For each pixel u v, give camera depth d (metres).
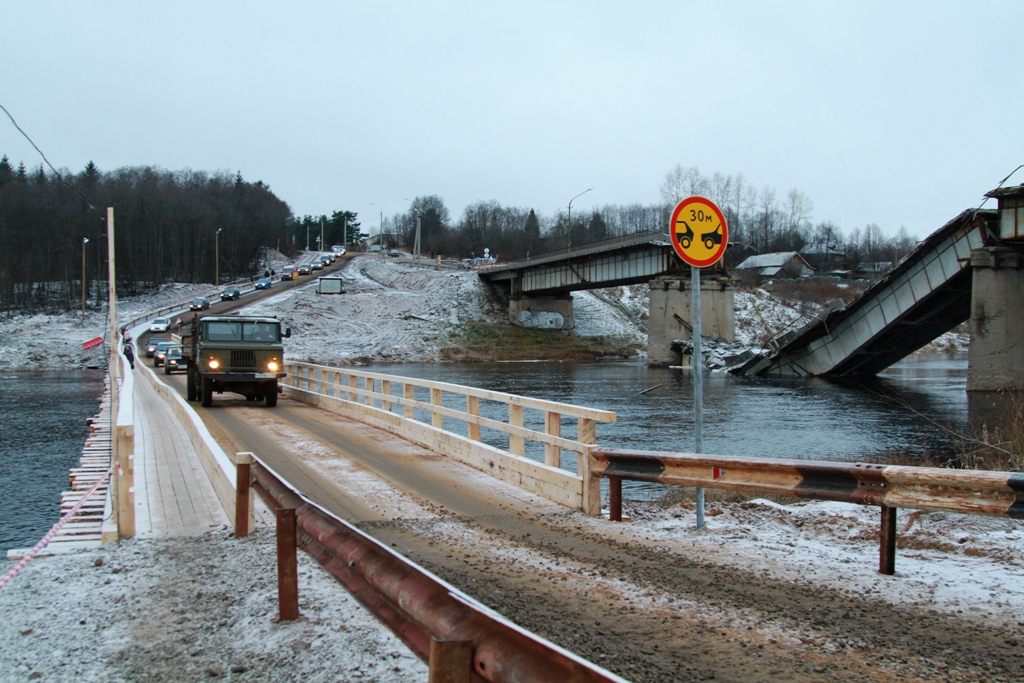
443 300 96.56
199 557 7.87
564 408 10.68
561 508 10.36
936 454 21.03
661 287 66.94
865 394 40.72
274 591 6.60
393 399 18.30
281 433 18.02
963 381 48.94
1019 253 38.00
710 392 42.56
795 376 53.88
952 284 41.38
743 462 8.13
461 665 3.32
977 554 7.56
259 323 24.64
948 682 4.72
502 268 92.06
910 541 8.12
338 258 151.00
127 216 131.88
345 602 6.37
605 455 9.81
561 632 5.65
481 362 77.56
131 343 52.25
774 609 6.14
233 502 9.08
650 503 12.59
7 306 103.88
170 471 13.01
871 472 6.92
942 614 5.94
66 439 27.61
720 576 7.11
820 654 5.21
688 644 5.41
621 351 87.19
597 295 109.19
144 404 27.00
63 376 58.19
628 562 7.65
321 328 85.38
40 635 5.83
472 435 13.78
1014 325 38.34
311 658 5.20
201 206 158.75
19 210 110.12
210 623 5.95
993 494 6.20
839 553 7.85
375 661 5.14
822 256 161.62
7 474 21.47
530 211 179.25
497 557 7.86
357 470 13.12
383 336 83.12
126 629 5.89
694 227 9.21
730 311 67.88
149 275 135.75
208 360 23.88
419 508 10.26
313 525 5.79
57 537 9.11
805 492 7.50
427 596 3.89
